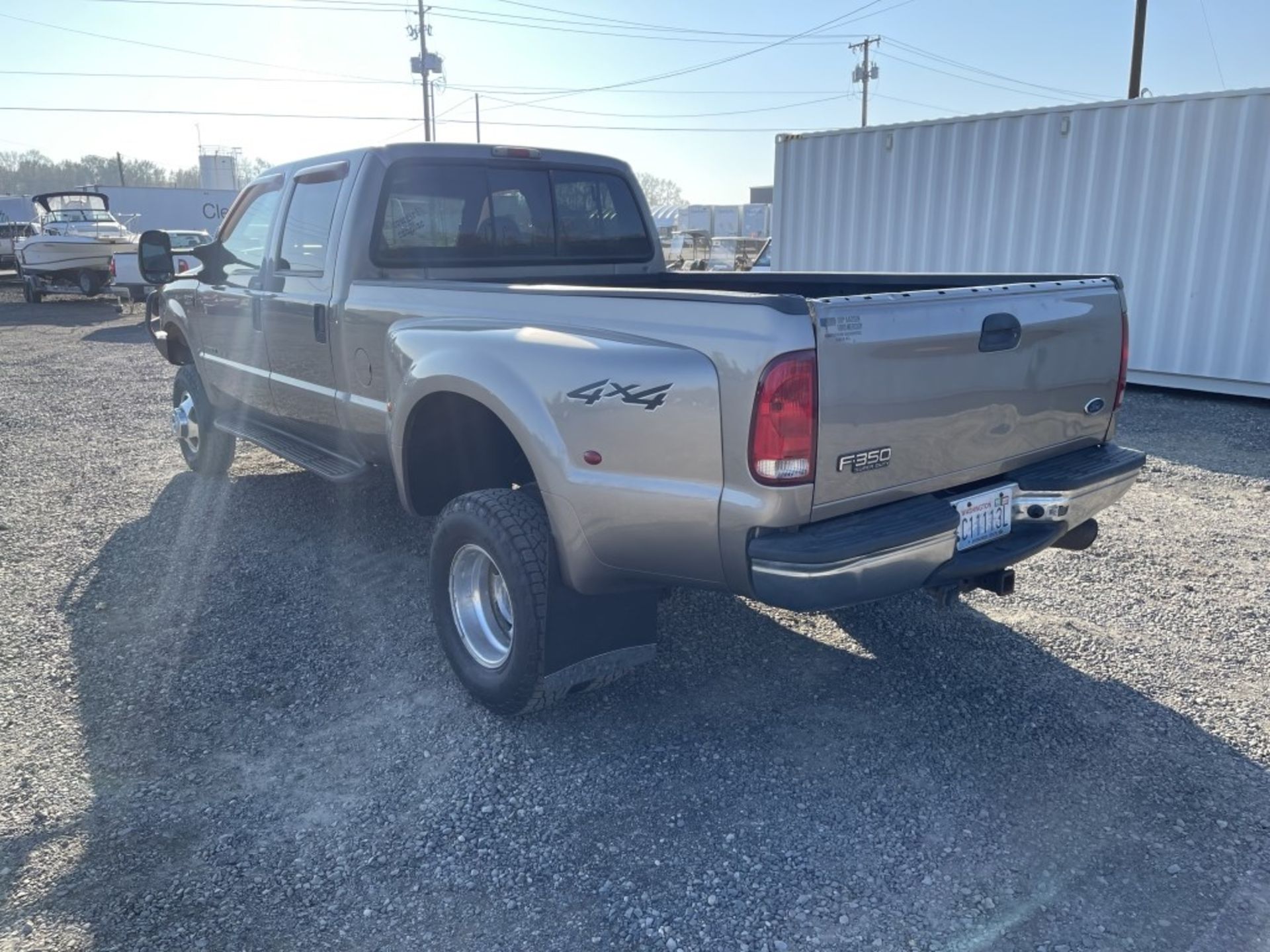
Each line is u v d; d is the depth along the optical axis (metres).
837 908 2.53
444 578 3.57
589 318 3.10
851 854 2.74
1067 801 2.99
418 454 3.90
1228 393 9.88
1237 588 4.67
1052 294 3.28
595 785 3.08
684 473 2.80
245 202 5.49
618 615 3.31
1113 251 10.37
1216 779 3.09
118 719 3.48
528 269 4.99
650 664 3.89
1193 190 9.70
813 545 2.66
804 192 13.16
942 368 2.91
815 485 2.68
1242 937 2.42
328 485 6.45
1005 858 2.72
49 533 5.52
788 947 2.40
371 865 2.72
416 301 3.89
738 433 2.66
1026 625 4.25
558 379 3.05
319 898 2.59
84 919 2.51
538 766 3.18
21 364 12.84
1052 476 3.34
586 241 5.23
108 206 28.80
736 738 3.35
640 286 5.29
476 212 4.73
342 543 5.29
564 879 2.65
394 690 3.70
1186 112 9.60
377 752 3.29
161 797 3.02
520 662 3.22
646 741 3.33
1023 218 10.95
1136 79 19.25
